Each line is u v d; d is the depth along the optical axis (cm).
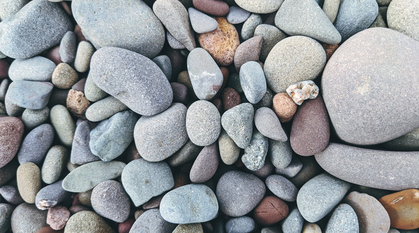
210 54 44
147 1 45
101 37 42
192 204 41
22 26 43
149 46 44
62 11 46
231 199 43
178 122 42
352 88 39
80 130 44
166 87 42
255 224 43
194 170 42
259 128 41
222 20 44
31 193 43
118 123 43
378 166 40
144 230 41
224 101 44
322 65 41
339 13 42
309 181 42
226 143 42
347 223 39
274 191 43
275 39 43
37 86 44
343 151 41
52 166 44
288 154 43
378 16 43
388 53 38
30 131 45
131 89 41
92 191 43
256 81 41
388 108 38
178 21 42
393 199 40
